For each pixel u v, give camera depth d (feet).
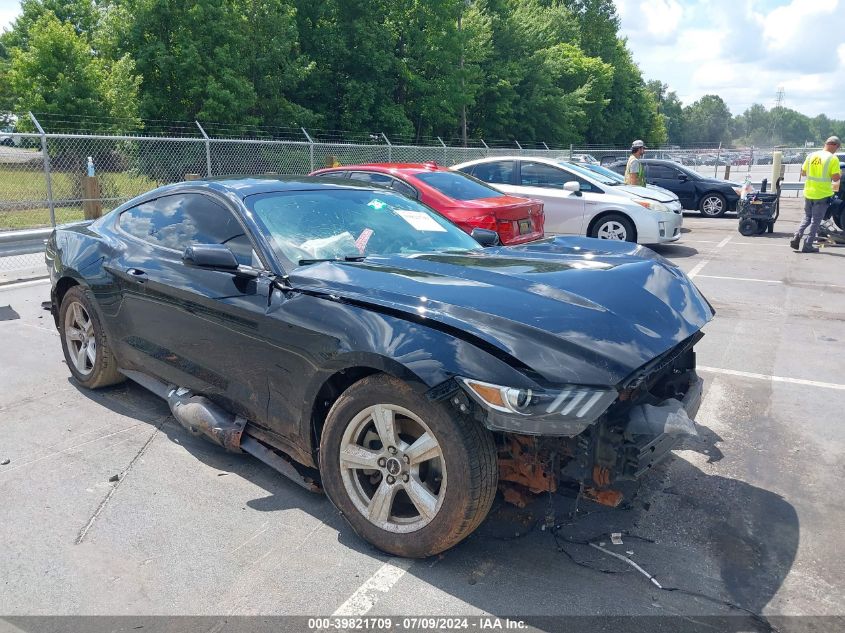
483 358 8.11
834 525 10.28
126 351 13.80
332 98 96.43
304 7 92.99
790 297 26.48
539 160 38.09
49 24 67.67
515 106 127.85
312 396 9.75
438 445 8.54
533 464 8.89
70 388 15.67
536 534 9.87
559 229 37.09
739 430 13.93
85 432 13.28
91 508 10.47
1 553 9.27
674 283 10.94
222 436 11.33
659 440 8.75
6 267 31.32
